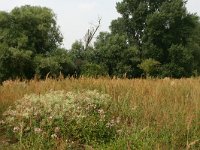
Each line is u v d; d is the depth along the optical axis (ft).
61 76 49.96
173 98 38.40
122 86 43.88
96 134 29.50
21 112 32.17
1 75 145.48
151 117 32.60
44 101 33.63
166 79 52.70
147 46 178.09
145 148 25.18
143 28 192.54
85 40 173.17
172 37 178.09
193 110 32.76
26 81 54.90
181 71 169.37
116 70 169.68
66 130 29.53
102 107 34.71
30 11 160.86
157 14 176.35
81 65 155.43
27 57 145.38
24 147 26.71
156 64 169.48
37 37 159.12
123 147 25.89
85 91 39.99
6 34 151.84
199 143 26.84
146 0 192.13
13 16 154.81
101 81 47.39
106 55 168.45
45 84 47.47
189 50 180.14
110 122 31.14
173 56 171.83
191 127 28.68
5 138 31.45
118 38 171.94
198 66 195.52
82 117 30.35
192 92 39.93
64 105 32.04
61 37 165.48
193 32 187.42
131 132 29.04
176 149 26.76
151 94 39.27
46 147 27.14
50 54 155.22
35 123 30.37
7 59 145.18
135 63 171.73
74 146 28.32
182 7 179.32
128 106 35.17
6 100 40.01
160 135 28.04
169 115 31.32
